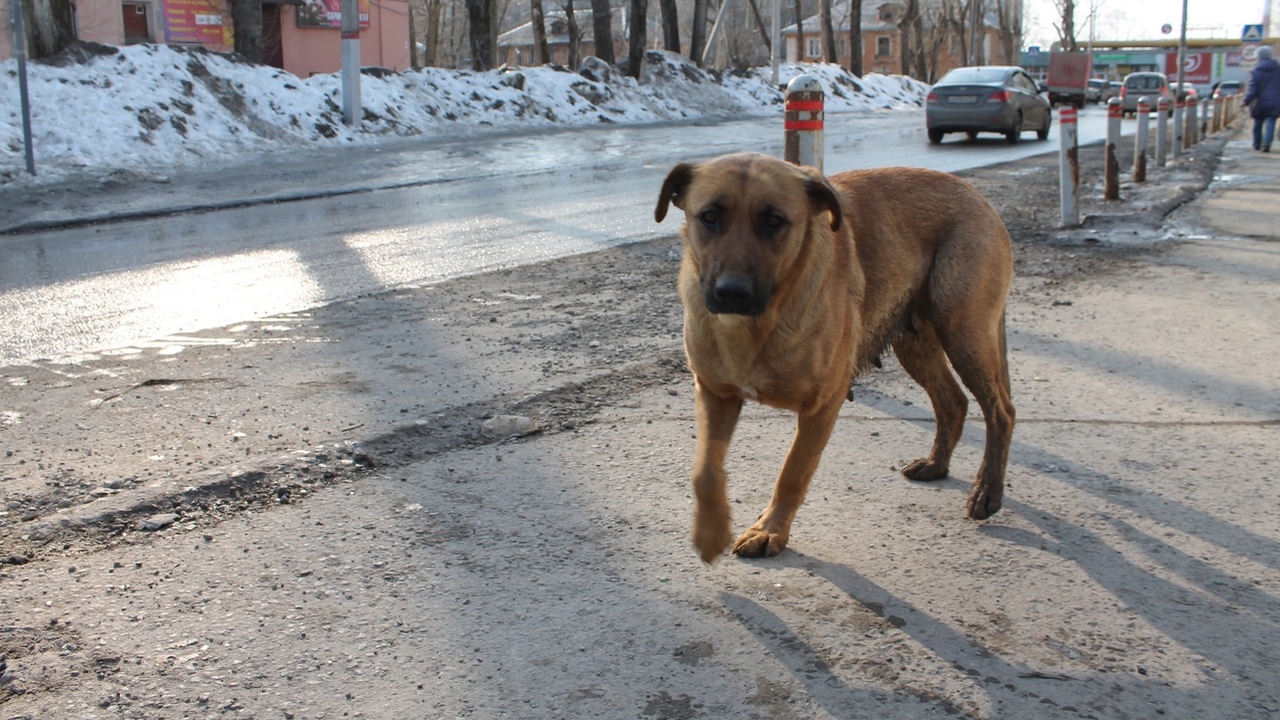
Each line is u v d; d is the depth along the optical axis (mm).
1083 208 11547
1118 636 2951
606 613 3037
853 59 46438
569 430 4586
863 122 29594
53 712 2541
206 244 9344
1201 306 6945
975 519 3738
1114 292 7410
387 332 6227
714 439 3342
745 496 3930
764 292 3125
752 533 3461
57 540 3465
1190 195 12938
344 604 3076
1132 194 12891
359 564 3328
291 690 2645
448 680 2693
